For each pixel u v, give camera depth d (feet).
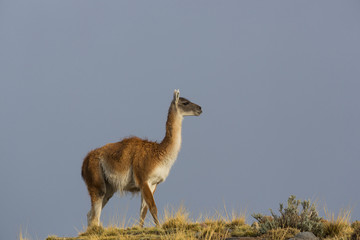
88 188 180.55
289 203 135.95
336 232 128.06
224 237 128.36
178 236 127.44
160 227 150.82
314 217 135.23
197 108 181.47
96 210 176.65
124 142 180.14
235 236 130.41
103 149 180.86
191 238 125.08
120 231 151.74
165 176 176.96
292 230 126.82
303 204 137.90
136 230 150.30
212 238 127.65
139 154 174.09
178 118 179.73
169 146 175.94
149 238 132.87
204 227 141.79
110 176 177.58
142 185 171.42
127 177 176.14
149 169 172.55
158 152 174.91
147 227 158.30
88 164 180.45
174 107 180.14
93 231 156.87
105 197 185.98
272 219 141.18
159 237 133.90
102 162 178.81
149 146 176.76
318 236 127.03
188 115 181.06
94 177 178.50
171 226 148.87
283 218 132.46
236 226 142.00
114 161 176.76
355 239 118.93
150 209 167.53
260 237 124.88
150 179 173.27
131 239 134.31
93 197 178.09
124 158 175.22
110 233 149.79
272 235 122.11
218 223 146.82
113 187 181.27
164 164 175.01
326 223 136.26
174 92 180.45
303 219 131.23
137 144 177.27
